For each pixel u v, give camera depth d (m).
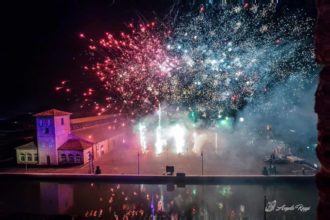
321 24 3.48
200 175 45.44
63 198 42.94
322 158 3.56
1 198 43.09
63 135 55.72
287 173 45.91
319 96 3.57
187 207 39.53
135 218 36.75
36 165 54.31
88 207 39.88
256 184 43.72
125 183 46.31
